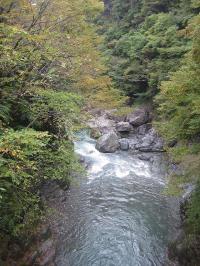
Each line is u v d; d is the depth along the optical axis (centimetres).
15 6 1088
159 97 1405
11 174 709
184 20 2706
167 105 1205
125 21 3794
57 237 1315
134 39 2952
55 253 1222
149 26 3155
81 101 1206
